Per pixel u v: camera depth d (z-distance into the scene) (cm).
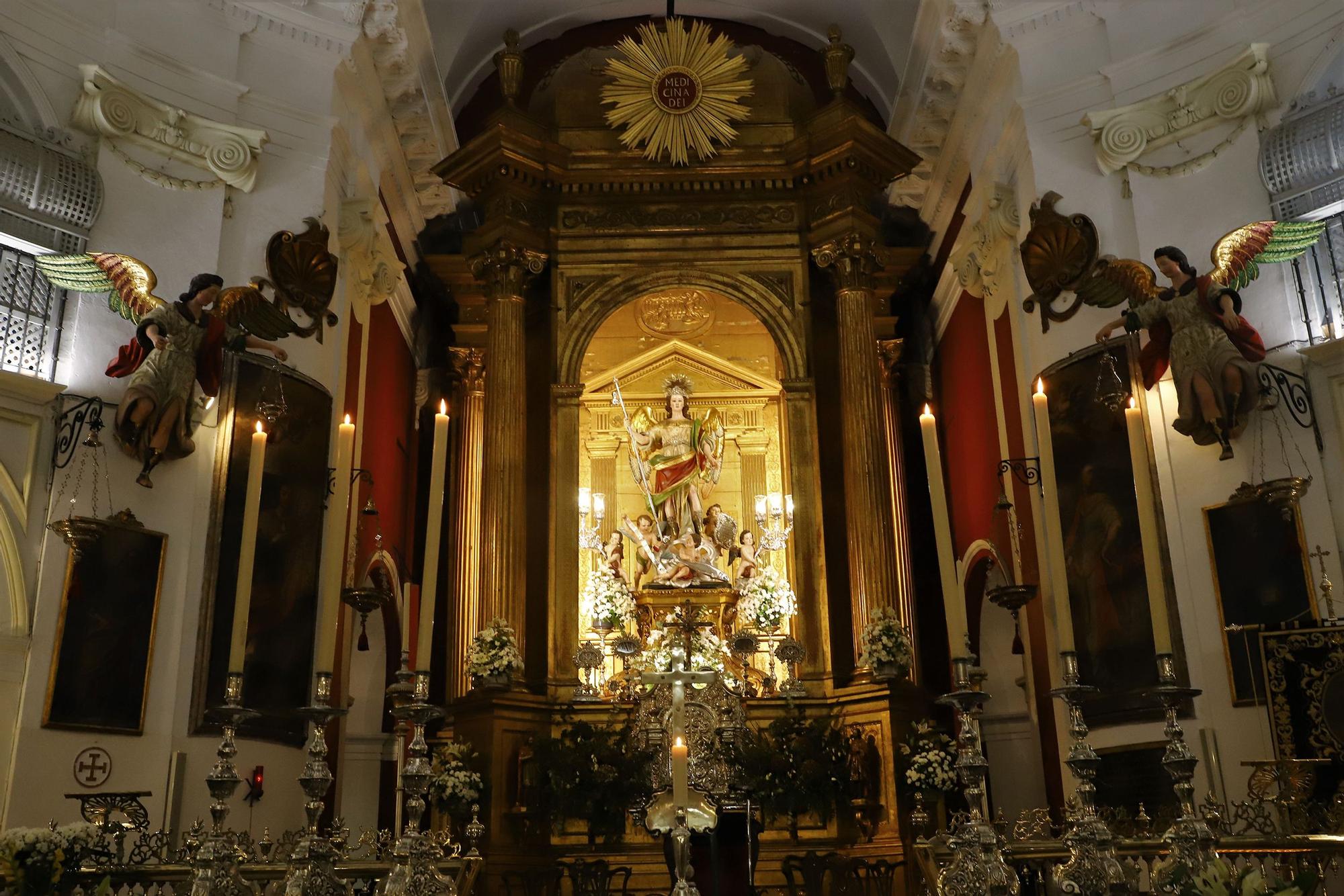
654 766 1074
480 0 1370
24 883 585
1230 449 900
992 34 1147
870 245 1327
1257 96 965
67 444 893
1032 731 1293
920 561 1429
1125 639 955
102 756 861
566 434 1296
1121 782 935
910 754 1082
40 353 910
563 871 1093
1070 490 1017
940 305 1445
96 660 869
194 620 926
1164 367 953
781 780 1082
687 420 1316
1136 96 1050
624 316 1354
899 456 1388
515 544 1216
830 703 1180
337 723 1085
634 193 1366
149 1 1022
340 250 1130
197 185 1006
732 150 1359
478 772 1093
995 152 1183
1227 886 419
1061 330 1054
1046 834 727
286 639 998
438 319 1507
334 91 1122
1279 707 766
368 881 730
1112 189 1039
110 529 888
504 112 1320
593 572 1259
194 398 940
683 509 1286
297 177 1073
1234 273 911
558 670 1218
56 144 936
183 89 1025
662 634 1225
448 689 1270
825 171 1343
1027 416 1102
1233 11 1006
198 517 945
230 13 1071
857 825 1112
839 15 1459
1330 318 919
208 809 898
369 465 1247
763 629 1235
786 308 1338
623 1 1493
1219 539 913
